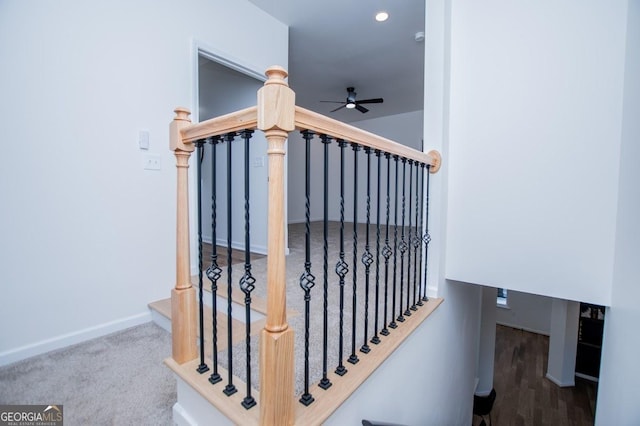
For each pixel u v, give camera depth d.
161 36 2.06
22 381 1.38
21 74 1.51
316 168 7.25
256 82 3.12
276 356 0.81
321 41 3.40
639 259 1.26
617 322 1.51
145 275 2.02
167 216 2.13
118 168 1.88
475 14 2.02
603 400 1.73
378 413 1.32
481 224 2.04
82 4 1.71
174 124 1.14
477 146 2.04
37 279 1.60
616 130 1.61
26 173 1.54
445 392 2.34
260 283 2.19
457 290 2.57
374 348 1.34
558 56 1.76
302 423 0.87
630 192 1.40
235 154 3.43
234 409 0.93
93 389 1.34
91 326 1.79
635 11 1.42
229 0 2.52
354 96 4.62
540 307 7.39
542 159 1.82
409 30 3.18
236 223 3.48
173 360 1.21
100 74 1.78
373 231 5.19
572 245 1.75
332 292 2.08
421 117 6.05
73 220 1.71
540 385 5.78
